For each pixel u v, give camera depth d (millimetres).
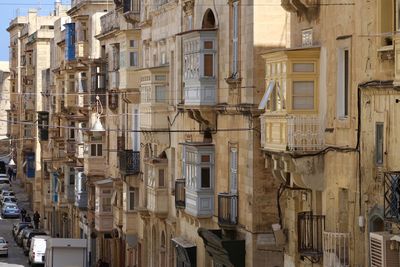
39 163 132000
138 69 69375
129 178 69688
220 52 50188
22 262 87250
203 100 50656
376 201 32812
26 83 149375
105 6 94500
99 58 85188
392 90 31766
